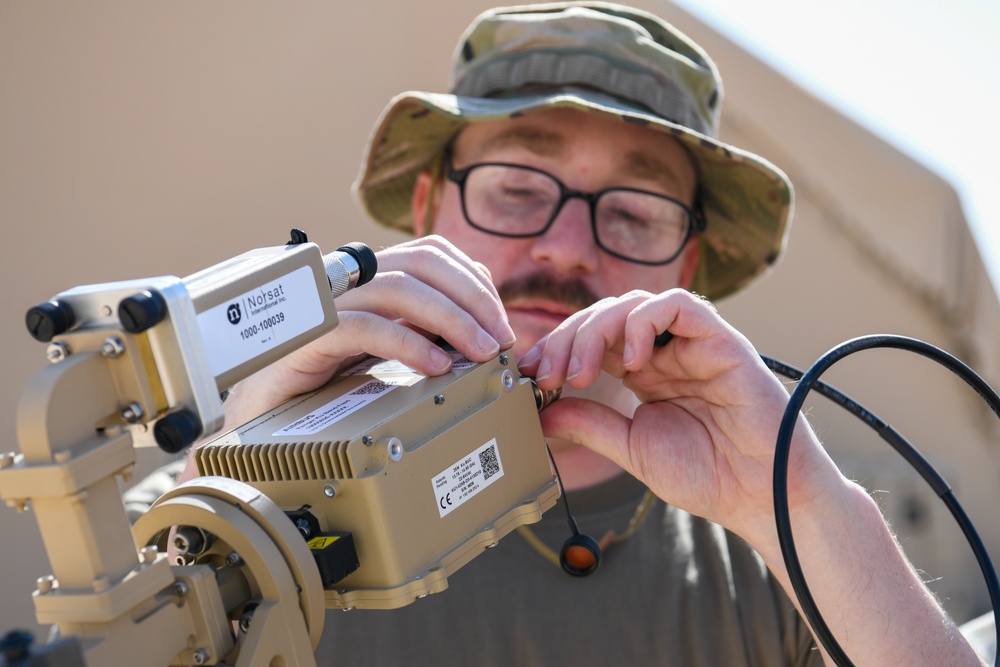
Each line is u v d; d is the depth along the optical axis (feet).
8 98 7.50
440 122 5.01
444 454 2.50
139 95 7.60
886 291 8.61
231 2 7.55
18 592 7.58
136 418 1.80
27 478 1.71
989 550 9.10
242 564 2.08
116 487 1.82
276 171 7.82
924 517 8.98
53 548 1.78
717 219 5.41
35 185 7.60
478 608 4.02
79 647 1.54
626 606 4.02
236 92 7.66
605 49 4.91
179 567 1.98
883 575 3.04
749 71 8.05
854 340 2.77
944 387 8.85
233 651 1.98
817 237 8.46
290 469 2.37
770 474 3.06
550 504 2.82
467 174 4.90
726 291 5.87
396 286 2.82
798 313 8.65
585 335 3.00
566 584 4.07
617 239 4.80
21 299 7.65
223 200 7.82
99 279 7.75
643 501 4.28
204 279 1.99
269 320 2.09
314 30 7.61
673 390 3.32
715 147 4.66
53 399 1.71
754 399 3.06
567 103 4.40
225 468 2.48
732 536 4.19
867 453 9.16
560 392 3.12
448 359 2.74
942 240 8.48
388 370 2.97
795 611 4.04
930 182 8.39
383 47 7.65
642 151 4.83
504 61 5.05
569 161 4.81
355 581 2.34
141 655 1.82
